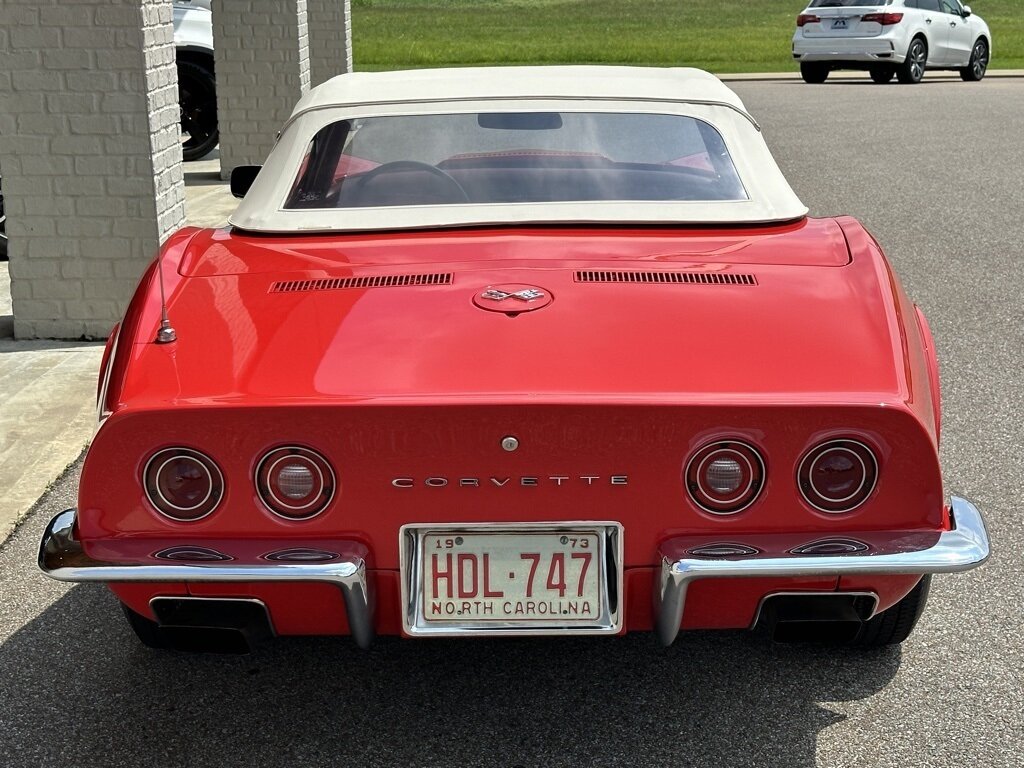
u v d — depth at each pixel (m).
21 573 3.91
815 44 22.03
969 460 4.72
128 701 3.14
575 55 30.66
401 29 44.50
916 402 2.58
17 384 5.81
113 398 2.62
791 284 2.97
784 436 2.49
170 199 6.68
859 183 11.45
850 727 2.97
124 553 2.54
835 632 2.81
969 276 7.80
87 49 6.23
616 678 3.21
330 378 2.58
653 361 2.63
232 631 2.78
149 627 3.22
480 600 2.60
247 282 3.04
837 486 2.53
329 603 2.66
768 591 2.65
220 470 2.52
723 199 3.44
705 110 3.68
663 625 2.57
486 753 2.88
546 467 2.52
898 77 22.64
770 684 3.17
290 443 2.51
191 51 12.97
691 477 2.53
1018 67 27.11
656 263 3.09
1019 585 3.73
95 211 6.44
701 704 3.08
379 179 3.49
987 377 5.75
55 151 6.37
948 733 2.94
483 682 3.21
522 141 3.56
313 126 3.65
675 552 2.52
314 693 3.16
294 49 11.77
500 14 55.78
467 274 3.03
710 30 44.16
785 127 15.73
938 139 14.57
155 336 2.79
